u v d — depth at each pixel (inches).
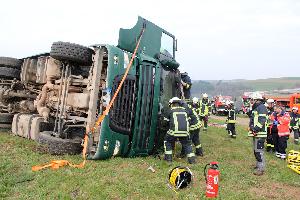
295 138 606.5
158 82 338.3
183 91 402.9
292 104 1069.8
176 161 325.7
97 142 300.0
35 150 311.0
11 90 426.6
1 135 388.8
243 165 337.4
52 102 350.3
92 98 298.7
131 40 338.0
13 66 438.0
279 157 412.5
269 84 6200.8
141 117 319.3
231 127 578.2
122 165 287.3
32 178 229.5
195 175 276.7
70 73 329.1
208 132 639.8
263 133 304.0
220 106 1272.1
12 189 208.4
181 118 312.7
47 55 387.9
